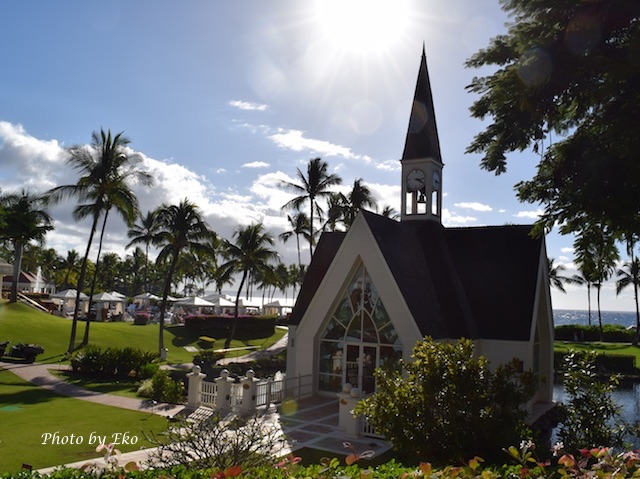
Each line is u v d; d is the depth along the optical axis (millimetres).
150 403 23484
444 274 27453
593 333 81625
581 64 10945
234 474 6727
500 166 13562
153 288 144000
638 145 10234
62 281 108688
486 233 29062
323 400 25094
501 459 11555
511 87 12000
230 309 92562
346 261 26016
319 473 7312
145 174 42594
